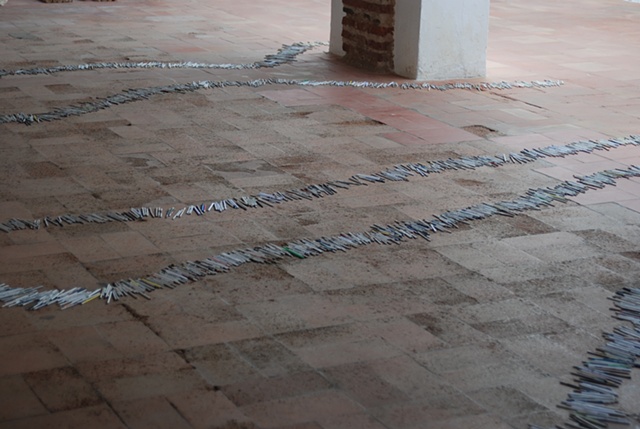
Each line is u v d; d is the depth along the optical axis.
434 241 5.33
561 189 6.27
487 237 5.42
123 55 10.40
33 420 3.45
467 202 6.00
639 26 13.67
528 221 5.69
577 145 7.33
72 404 3.57
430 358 4.02
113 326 4.21
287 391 3.71
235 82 9.22
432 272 4.91
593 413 3.61
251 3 15.12
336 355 4.02
